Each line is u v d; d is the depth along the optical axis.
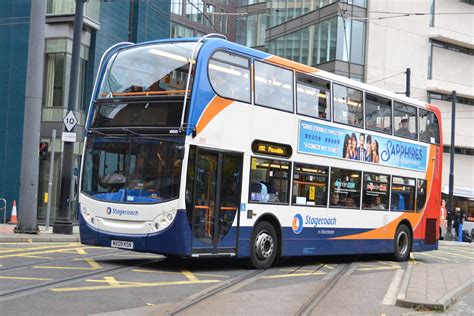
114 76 13.29
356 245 16.70
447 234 38.09
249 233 13.45
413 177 19.11
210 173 12.52
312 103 15.20
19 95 28.66
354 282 12.58
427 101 48.81
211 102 12.52
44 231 21.66
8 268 11.61
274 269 14.35
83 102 29.59
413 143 19.16
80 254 15.09
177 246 11.95
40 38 20.12
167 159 12.17
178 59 12.60
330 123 15.73
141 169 12.45
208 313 8.36
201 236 12.32
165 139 12.25
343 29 43.62
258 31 60.06
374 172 17.34
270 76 14.05
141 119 12.63
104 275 11.40
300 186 14.79
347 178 16.33
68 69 28.69
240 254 13.23
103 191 12.80
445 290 11.39
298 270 14.48
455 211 42.41
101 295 9.31
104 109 13.18
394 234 18.31
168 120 12.30
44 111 28.92
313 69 15.36
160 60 12.80
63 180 21.19
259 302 9.41
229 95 12.95
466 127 51.47
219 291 10.38
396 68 46.50
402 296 10.33
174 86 12.44
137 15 32.69
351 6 44.06
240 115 13.19
